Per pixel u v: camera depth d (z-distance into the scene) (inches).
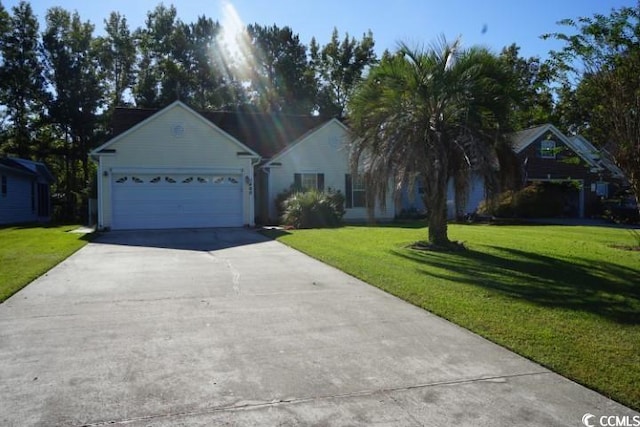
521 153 1077.8
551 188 1022.4
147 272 351.9
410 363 173.6
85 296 275.0
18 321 224.1
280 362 174.7
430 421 132.0
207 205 749.9
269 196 857.5
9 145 1381.6
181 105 733.3
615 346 187.6
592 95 494.9
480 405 141.3
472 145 444.1
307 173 872.9
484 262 389.1
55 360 175.5
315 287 300.7
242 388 152.6
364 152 497.0
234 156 758.5
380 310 245.8
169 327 216.2
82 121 1337.4
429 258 408.8
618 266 374.6
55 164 1534.2
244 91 1784.0
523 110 502.6
